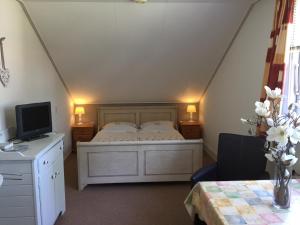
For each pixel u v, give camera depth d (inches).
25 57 121.6
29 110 100.7
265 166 96.7
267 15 113.7
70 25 134.8
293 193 65.5
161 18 132.6
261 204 60.3
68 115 196.7
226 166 103.7
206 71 179.0
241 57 139.3
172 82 190.9
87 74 176.4
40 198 85.1
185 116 222.7
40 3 120.0
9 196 82.0
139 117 216.8
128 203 122.2
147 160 136.7
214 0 121.3
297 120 55.8
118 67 171.2
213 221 58.4
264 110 57.8
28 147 88.8
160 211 114.9
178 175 138.7
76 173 160.9
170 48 155.3
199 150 137.3
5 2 103.7
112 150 134.8
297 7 93.4
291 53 96.3
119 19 132.1
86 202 123.3
